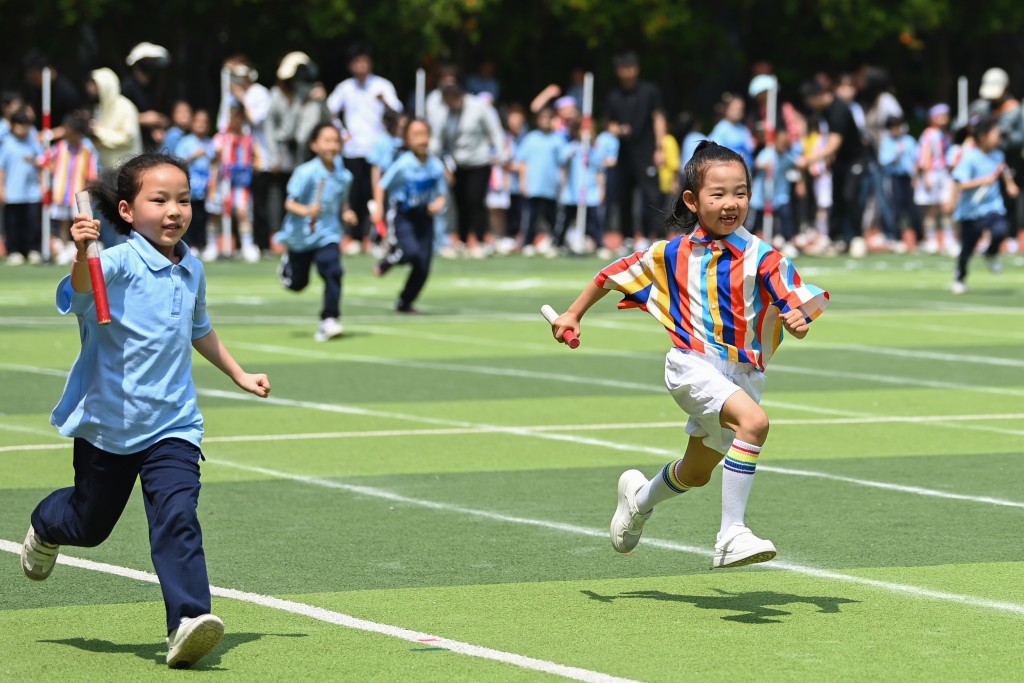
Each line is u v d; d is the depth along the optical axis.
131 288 15.05
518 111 75.62
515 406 30.39
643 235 76.25
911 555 19.05
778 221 71.56
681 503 22.09
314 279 58.41
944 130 75.81
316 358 37.00
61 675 14.39
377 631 15.79
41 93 67.88
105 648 15.24
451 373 34.78
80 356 15.30
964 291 54.19
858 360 37.41
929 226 75.62
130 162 15.37
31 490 22.56
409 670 14.50
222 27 85.56
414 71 90.25
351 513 21.22
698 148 16.84
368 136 67.19
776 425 28.39
